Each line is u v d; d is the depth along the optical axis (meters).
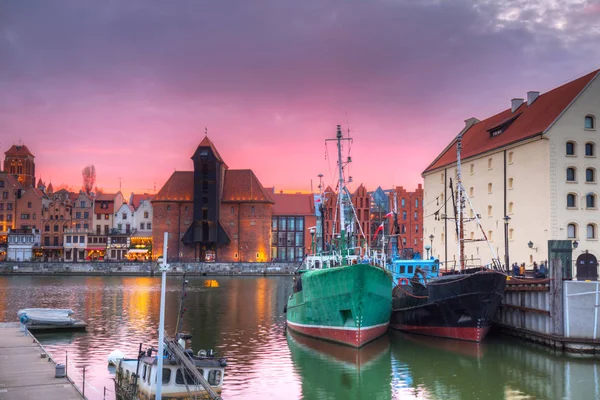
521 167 65.06
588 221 60.53
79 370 36.44
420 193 151.62
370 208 154.12
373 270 42.22
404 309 50.50
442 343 45.25
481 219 73.62
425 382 34.75
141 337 48.12
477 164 75.12
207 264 152.75
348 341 43.34
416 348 43.44
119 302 76.19
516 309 46.34
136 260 162.62
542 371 36.78
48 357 34.53
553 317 41.03
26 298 81.00
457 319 45.44
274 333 51.28
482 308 43.66
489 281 42.78
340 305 43.00
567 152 60.72
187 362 24.81
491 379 35.25
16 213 168.12
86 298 81.62
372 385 34.12
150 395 25.70
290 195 180.88
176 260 162.38
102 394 31.34
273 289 101.62
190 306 72.75
